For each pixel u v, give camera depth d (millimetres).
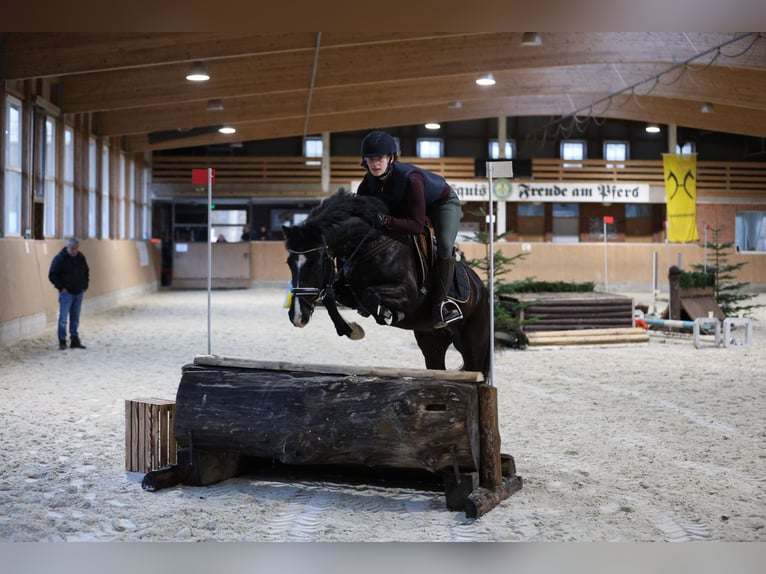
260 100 21188
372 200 4977
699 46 17125
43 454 5992
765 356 12312
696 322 13383
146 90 16812
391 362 11617
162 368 10680
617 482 5293
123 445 6320
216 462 5250
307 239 4758
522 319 13031
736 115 24516
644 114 25453
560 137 31656
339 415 4672
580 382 9711
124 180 24594
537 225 31594
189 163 29031
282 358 11898
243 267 30500
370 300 4801
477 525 4379
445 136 31375
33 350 12375
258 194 29047
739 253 30688
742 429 7008
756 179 30594
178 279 30359
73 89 16719
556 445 6402
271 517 4543
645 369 10852
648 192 29969
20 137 14602
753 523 4441
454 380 4633
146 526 4363
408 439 4543
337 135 30953
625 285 30625
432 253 5184
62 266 12367
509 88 21781
